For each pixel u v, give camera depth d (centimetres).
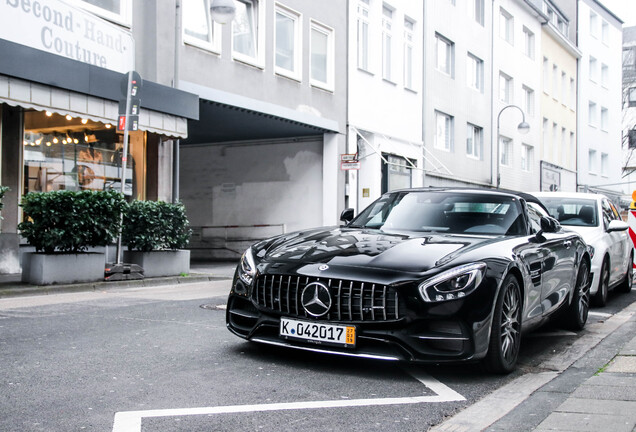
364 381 464
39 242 974
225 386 436
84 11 1150
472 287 457
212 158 2139
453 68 2780
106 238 1030
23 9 1009
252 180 2080
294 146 2022
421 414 392
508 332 500
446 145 2744
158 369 475
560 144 4100
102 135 1295
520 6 3462
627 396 423
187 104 1288
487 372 496
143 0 1372
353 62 2080
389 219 612
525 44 3622
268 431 349
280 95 1767
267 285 487
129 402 392
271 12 1741
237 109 1612
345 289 455
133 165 1362
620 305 997
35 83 990
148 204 1166
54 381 434
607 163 4981
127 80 1077
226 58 1582
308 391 432
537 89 3703
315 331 459
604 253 946
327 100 1953
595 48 4725
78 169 1245
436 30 2616
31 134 1162
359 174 2141
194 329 636
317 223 1978
